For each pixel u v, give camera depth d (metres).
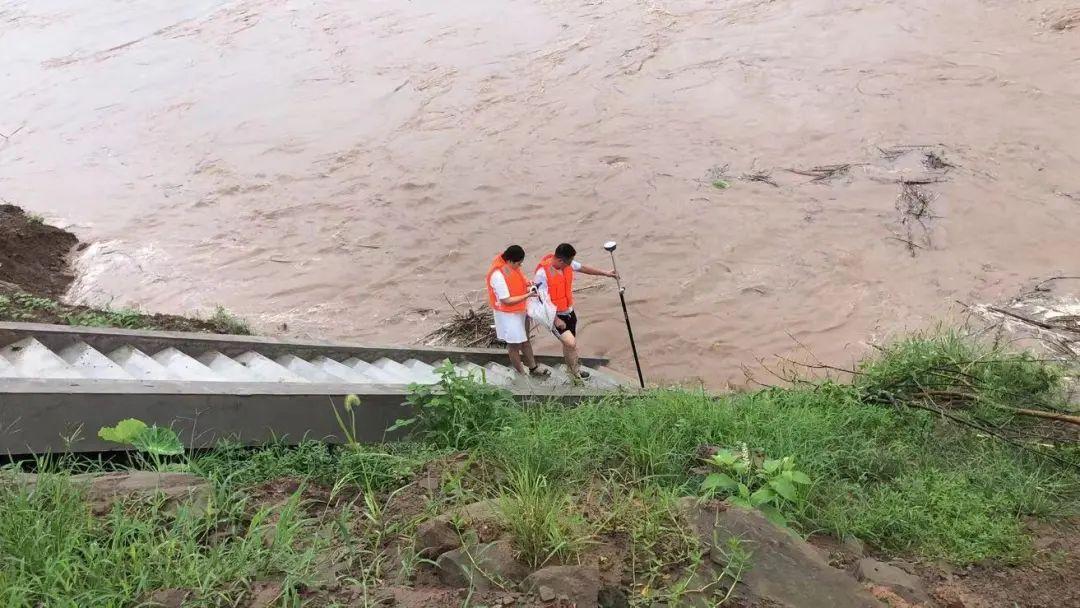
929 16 19.48
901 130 15.23
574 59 19.91
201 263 13.42
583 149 16.14
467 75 19.86
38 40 25.12
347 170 16.38
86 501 3.55
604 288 12.18
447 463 4.78
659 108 17.25
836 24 19.77
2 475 3.65
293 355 7.83
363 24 23.75
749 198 13.88
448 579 3.35
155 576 3.05
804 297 11.48
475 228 14.04
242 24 24.84
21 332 6.12
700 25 20.81
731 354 10.61
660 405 6.09
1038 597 3.82
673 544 3.62
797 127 15.87
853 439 5.74
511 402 6.32
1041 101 15.52
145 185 16.36
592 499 4.20
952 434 6.10
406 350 8.91
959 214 12.77
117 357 6.55
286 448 5.27
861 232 12.67
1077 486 5.12
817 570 3.54
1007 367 7.27
